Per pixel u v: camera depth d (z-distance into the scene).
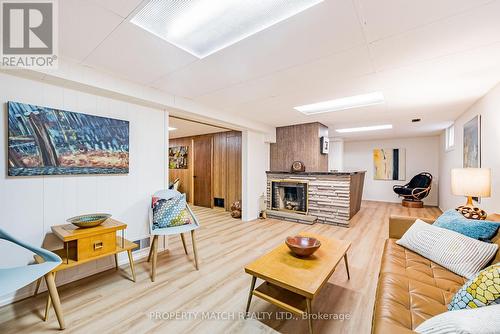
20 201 1.84
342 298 1.90
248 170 4.70
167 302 1.85
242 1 1.26
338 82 2.43
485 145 2.73
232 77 2.30
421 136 6.57
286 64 2.02
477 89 2.61
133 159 2.64
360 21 1.41
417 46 1.70
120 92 2.31
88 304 1.81
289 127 5.16
